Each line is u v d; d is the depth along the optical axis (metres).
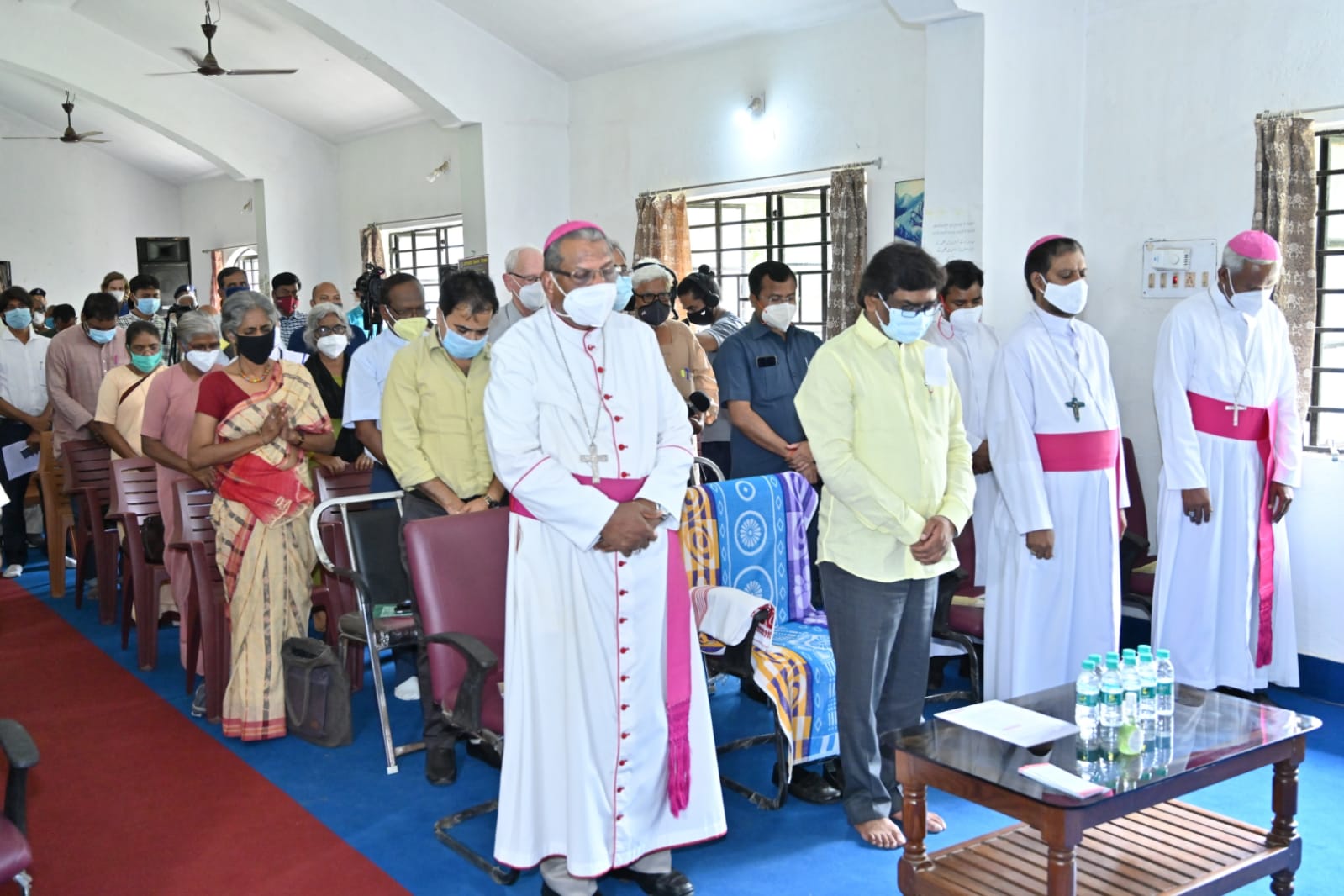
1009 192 4.59
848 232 6.32
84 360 6.32
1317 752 3.74
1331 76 4.09
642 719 2.69
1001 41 4.48
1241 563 3.96
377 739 4.01
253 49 9.96
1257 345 3.89
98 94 10.77
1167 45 4.53
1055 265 3.58
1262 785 3.48
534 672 2.67
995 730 2.61
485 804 3.37
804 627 3.69
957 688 4.37
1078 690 2.61
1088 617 3.73
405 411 3.79
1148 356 4.69
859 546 2.97
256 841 3.21
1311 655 4.29
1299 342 4.29
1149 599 4.18
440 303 3.73
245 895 2.90
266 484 3.96
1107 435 3.69
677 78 7.36
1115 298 4.79
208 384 3.91
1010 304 4.67
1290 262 4.26
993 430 3.70
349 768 3.74
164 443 4.49
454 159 10.26
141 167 16.27
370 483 4.59
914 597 3.08
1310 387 4.33
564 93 8.23
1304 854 3.02
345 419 4.34
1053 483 3.66
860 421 2.97
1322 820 3.23
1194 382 3.95
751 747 3.85
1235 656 4.00
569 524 2.54
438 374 3.80
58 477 6.07
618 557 2.62
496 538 3.16
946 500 3.00
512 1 7.21
